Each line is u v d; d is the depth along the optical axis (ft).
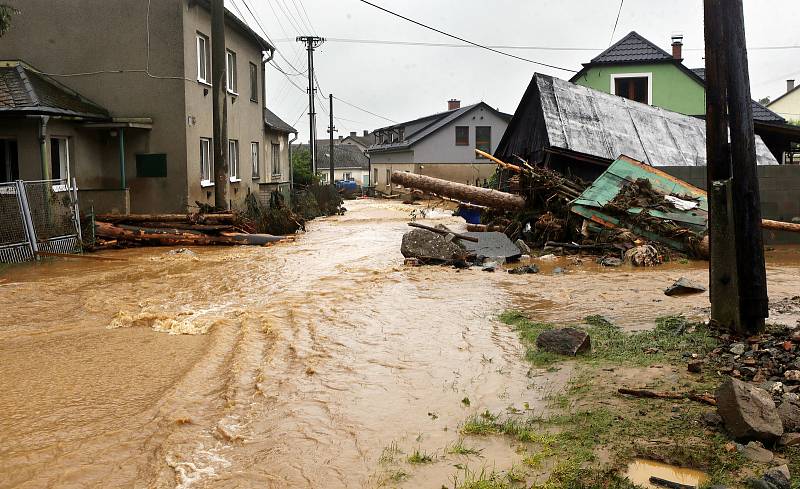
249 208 77.30
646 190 50.47
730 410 15.16
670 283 36.17
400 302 32.24
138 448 15.89
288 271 42.91
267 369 21.59
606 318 27.43
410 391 19.47
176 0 63.72
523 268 41.75
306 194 105.09
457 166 159.12
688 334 23.30
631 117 70.79
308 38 155.43
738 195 22.26
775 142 74.95
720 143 22.97
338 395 19.19
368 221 90.43
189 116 65.77
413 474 14.24
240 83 84.69
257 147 94.99
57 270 43.21
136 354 23.94
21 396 19.52
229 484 13.98
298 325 27.66
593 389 18.69
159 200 65.21
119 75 64.54
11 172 56.24
